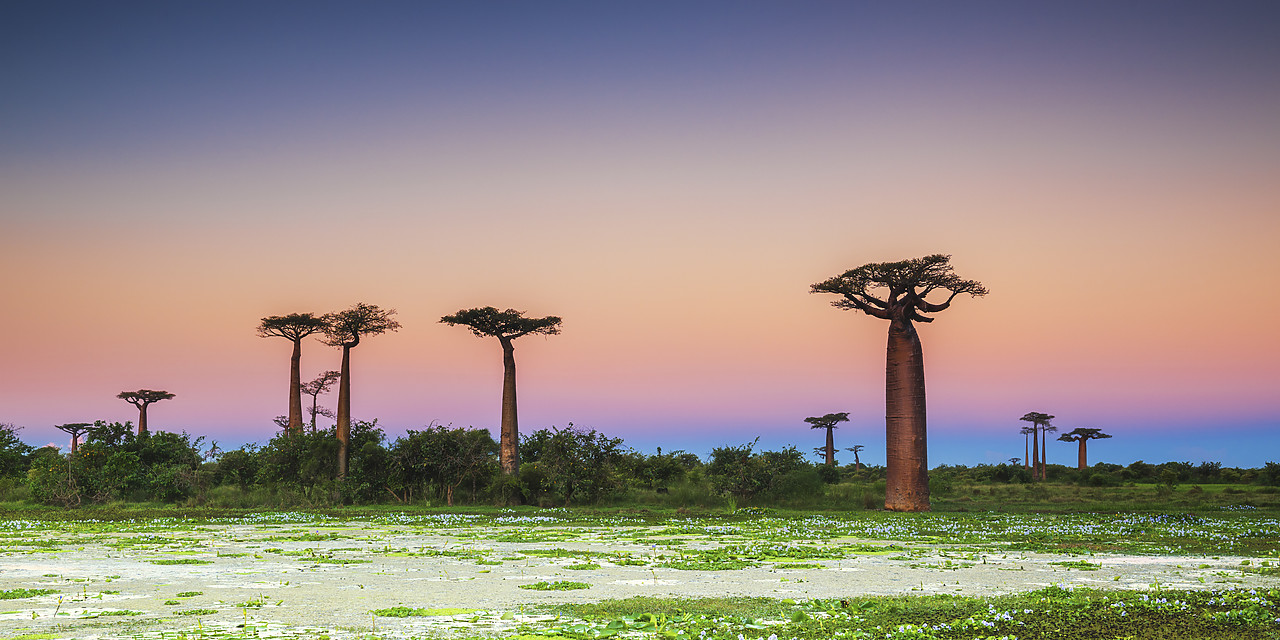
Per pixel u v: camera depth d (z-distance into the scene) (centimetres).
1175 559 1941
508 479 4684
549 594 1398
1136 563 1858
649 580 1580
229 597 1359
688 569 1761
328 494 4581
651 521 3403
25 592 1395
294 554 2088
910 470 4028
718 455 4681
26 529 3014
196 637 1024
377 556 2042
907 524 3159
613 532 2842
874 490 4975
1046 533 2705
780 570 1741
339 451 4912
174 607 1259
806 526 3081
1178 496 5269
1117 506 4159
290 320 6031
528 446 5362
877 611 1188
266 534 2747
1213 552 2097
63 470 4481
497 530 2959
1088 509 3984
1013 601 1270
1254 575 1636
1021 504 4431
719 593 1410
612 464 4747
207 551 2166
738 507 4381
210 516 3656
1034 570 1730
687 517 3638
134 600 1323
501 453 5038
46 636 1028
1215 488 6519
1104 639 998
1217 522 3209
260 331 6097
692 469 5666
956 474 8888
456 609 1233
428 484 4762
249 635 1039
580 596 1374
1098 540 2447
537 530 2958
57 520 3519
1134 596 1309
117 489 4541
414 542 2466
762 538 2566
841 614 1172
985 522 3262
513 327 5069
